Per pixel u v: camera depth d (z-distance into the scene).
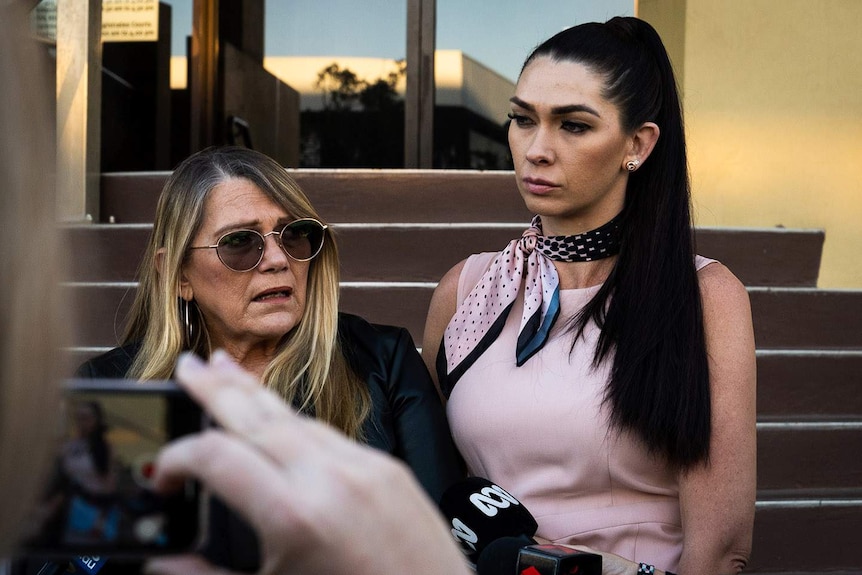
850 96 4.59
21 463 0.33
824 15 4.60
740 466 1.81
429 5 6.23
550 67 1.92
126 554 0.49
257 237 2.03
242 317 2.05
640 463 1.83
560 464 1.87
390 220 4.34
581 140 1.90
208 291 2.07
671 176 1.95
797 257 4.08
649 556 1.83
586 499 1.87
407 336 2.23
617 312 1.89
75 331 0.36
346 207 4.34
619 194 1.97
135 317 2.21
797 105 4.63
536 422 1.87
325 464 0.40
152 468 0.49
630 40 1.96
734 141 4.69
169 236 2.09
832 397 3.63
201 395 0.42
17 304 0.33
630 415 1.79
